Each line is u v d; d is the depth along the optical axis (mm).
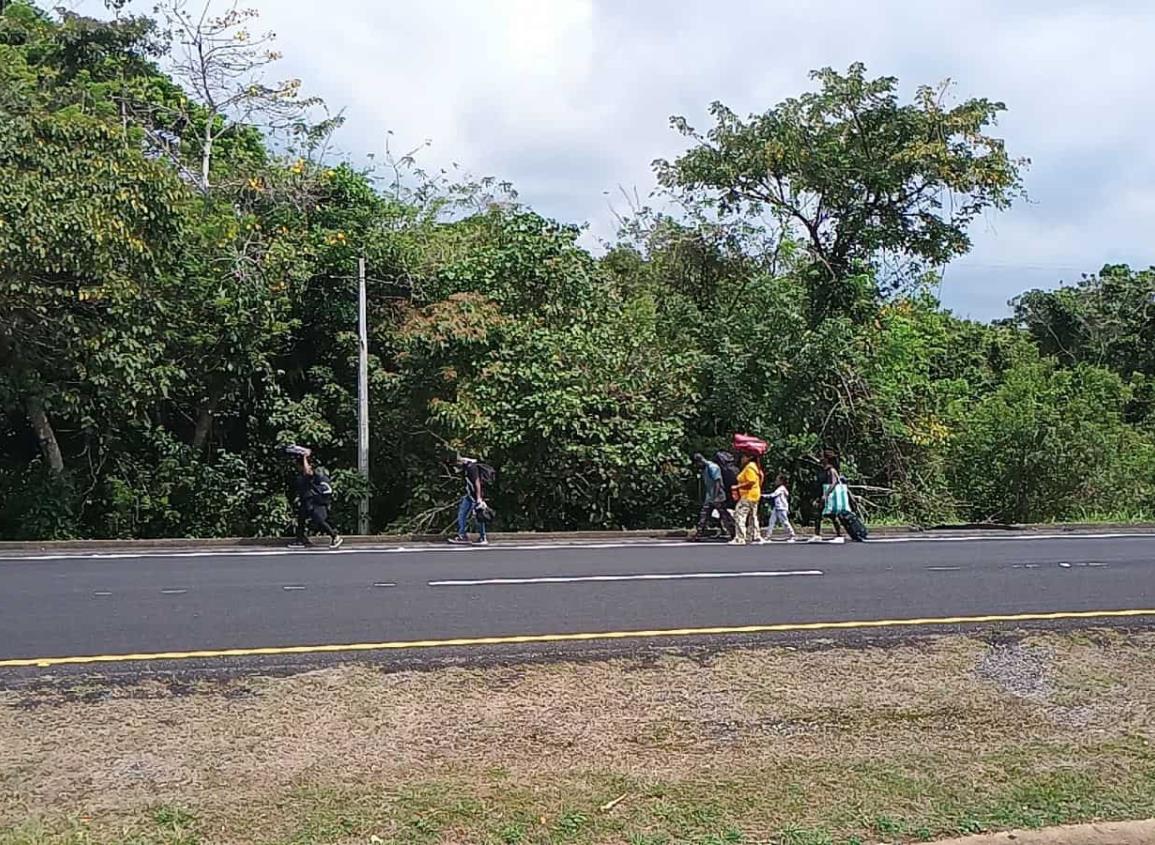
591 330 21875
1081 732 6781
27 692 7102
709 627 9508
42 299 17641
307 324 22875
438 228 25031
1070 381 29312
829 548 16516
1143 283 44094
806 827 5102
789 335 23703
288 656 8258
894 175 24422
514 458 20797
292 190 22531
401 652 8406
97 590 11391
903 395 25078
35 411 19250
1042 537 18766
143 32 24781
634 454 20438
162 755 5949
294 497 21688
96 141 17609
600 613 10164
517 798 5398
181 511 20625
